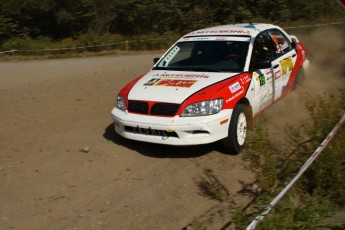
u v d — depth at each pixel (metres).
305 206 4.51
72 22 30.34
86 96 9.88
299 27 21.70
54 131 7.28
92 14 29.52
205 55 6.84
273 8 28.25
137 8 29.23
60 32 31.66
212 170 5.61
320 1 27.39
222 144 6.01
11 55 21.11
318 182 4.88
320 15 27.36
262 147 5.19
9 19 26.62
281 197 4.28
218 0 28.84
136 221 4.47
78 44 22.59
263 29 7.56
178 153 6.18
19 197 4.99
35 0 27.83
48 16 30.05
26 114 8.47
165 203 4.82
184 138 5.64
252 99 6.45
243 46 6.80
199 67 6.64
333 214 4.46
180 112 5.64
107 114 8.23
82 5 29.50
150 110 5.80
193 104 5.64
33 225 4.42
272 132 6.88
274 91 7.32
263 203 4.21
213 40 7.07
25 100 9.73
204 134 5.64
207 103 5.65
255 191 4.98
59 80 12.27
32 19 29.33
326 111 5.81
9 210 4.71
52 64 16.55
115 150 6.29
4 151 6.40
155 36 24.45
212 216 4.50
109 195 5.01
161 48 22.67
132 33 30.11
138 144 6.52
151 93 5.98
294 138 6.41
